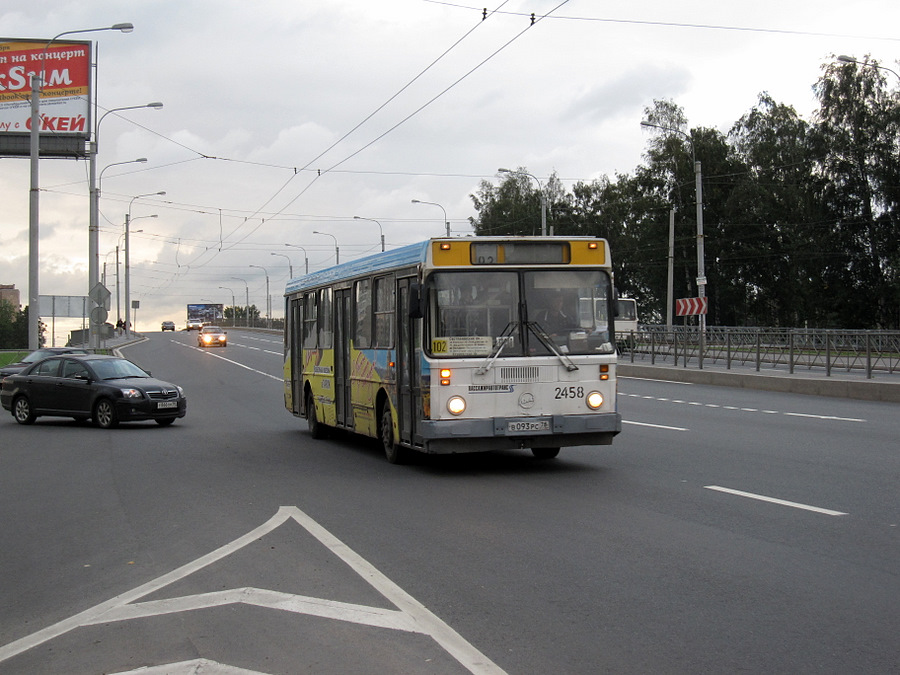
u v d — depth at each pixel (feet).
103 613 20.58
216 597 21.45
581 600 20.57
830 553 24.34
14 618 20.68
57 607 21.45
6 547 28.30
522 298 39.04
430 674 16.19
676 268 240.53
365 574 23.30
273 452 51.13
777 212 225.97
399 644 17.81
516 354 38.78
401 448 43.93
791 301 225.56
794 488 34.53
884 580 21.66
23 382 70.85
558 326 39.29
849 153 197.57
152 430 65.05
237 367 159.33
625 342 135.54
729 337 114.62
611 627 18.61
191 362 175.73
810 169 206.18
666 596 20.74
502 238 39.01
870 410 68.44
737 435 52.85
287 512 32.35
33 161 102.89
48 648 18.28
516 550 25.59
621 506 31.73
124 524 31.32
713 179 233.76
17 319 346.33
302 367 60.95
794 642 17.49
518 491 35.53
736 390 92.84
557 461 43.62
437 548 26.16
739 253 230.48
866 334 92.99
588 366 39.40
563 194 293.64
